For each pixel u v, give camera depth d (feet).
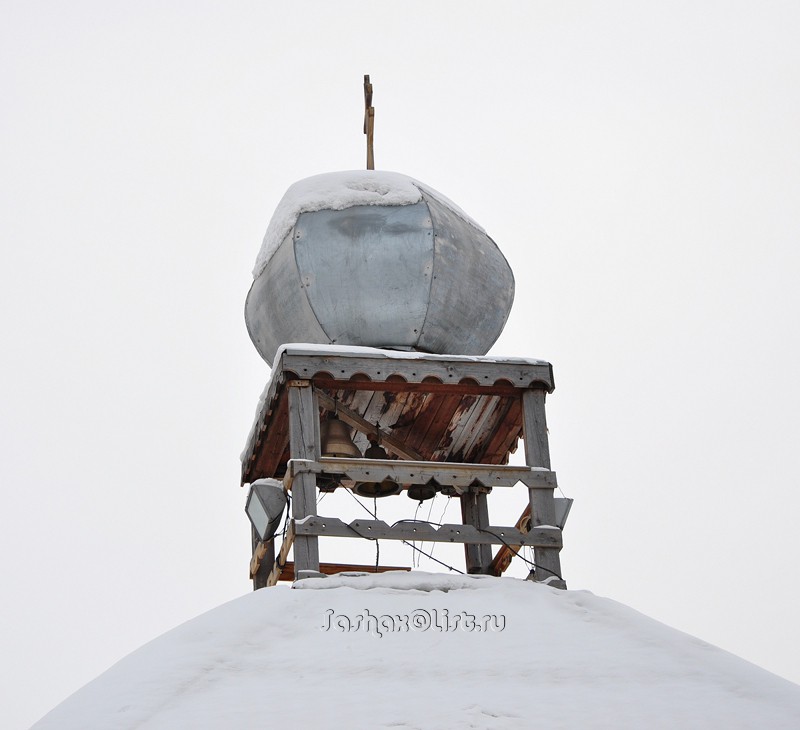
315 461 44.42
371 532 43.65
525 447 46.68
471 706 33.01
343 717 32.09
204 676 34.58
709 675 35.78
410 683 34.63
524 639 38.01
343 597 40.11
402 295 49.88
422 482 45.01
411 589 41.29
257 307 52.42
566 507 45.70
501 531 44.68
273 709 32.53
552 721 32.37
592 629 39.01
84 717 32.19
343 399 49.37
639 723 32.45
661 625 38.96
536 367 47.34
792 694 34.60
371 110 57.36
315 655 36.27
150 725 31.68
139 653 36.14
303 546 43.01
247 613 38.19
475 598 41.11
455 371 46.75
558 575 44.45
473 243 51.83
